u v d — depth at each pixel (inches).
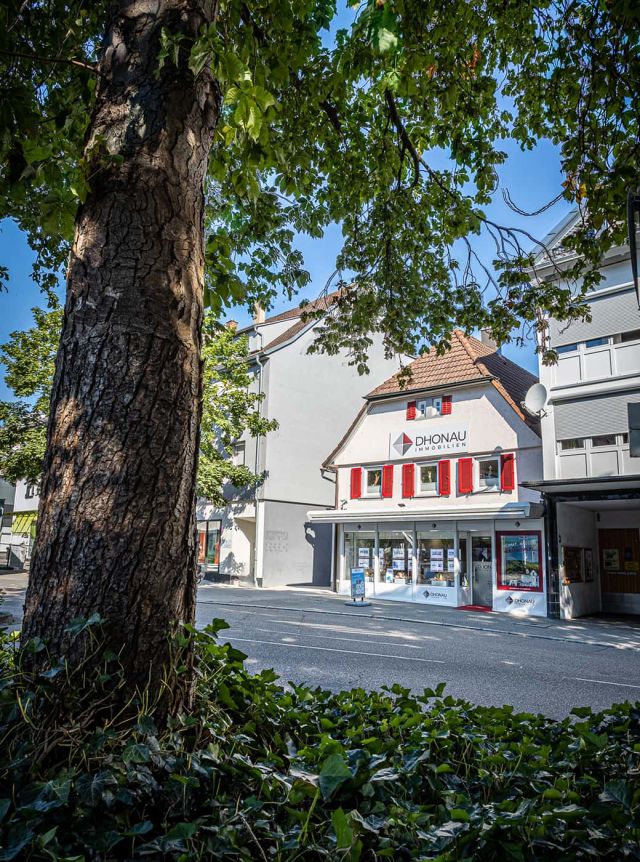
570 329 646.5
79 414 85.1
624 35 185.2
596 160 214.5
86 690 76.1
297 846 58.7
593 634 512.4
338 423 1099.9
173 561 86.3
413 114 248.5
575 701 268.4
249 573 1004.6
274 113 103.7
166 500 86.0
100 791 61.6
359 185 258.8
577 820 70.8
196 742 75.7
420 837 64.8
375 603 729.0
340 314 314.3
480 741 97.0
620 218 217.3
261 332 1079.6
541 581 650.2
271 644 390.6
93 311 88.0
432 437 793.6
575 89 214.2
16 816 57.7
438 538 754.2
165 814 64.9
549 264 649.6
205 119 102.5
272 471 987.3
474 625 548.7
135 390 85.7
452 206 275.1
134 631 80.5
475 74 232.7
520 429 706.2
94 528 81.7
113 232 90.2
